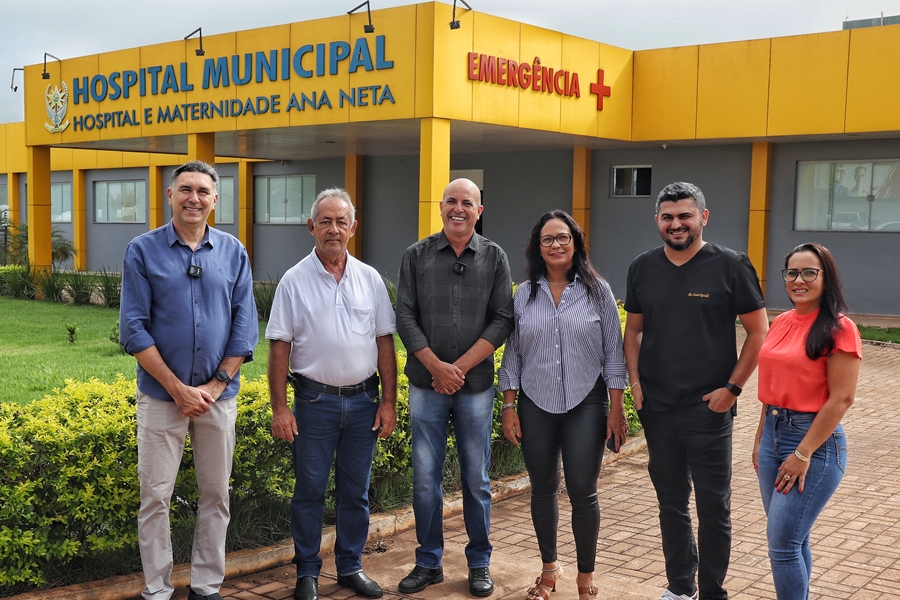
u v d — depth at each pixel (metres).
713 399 3.78
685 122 16.55
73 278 17.31
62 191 29.70
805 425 3.50
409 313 4.27
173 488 3.98
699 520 3.90
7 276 18.80
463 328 4.19
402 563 4.61
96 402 4.67
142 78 16.58
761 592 4.28
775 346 3.62
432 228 12.84
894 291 15.97
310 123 14.15
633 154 18.30
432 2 12.52
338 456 4.31
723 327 3.82
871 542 4.96
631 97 16.97
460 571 4.52
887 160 15.84
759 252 16.94
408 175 21.42
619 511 5.59
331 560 4.67
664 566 4.64
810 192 16.70
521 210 19.80
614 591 4.23
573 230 4.06
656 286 3.89
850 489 6.00
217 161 24.94
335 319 4.17
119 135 17.17
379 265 22.16
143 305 3.78
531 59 14.30
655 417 3.92
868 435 7.59
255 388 5.12
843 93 15.04
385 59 13.11
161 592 3.86
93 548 4.08
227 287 3.97
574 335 4.03
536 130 14.89
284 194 24.02
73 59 17.84
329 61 13.78
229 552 4.53
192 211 3.83
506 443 6.18
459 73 13.00
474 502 4.25
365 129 15.19
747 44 15.86
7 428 4.11
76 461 4.08
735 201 17.31
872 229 16.11
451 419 4.40
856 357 3.39
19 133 28.31
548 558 4.15
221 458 3.95
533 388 4.09
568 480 4.05
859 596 4.21
